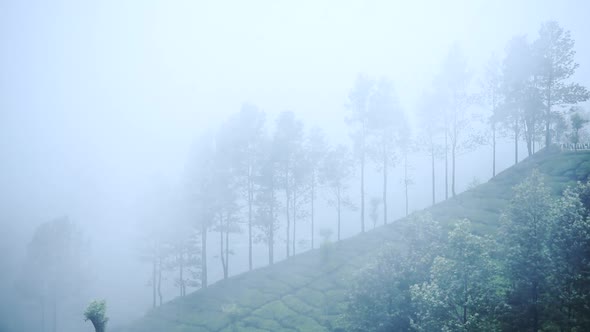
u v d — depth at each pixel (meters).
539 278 19.56
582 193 22.53
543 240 19.95
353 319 24.94
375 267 24.78
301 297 41.69
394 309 23.28
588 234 18.80
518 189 21.94
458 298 20.22
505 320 19.78
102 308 35.41
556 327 20.33
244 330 37.69
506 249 21.23
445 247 22.84
